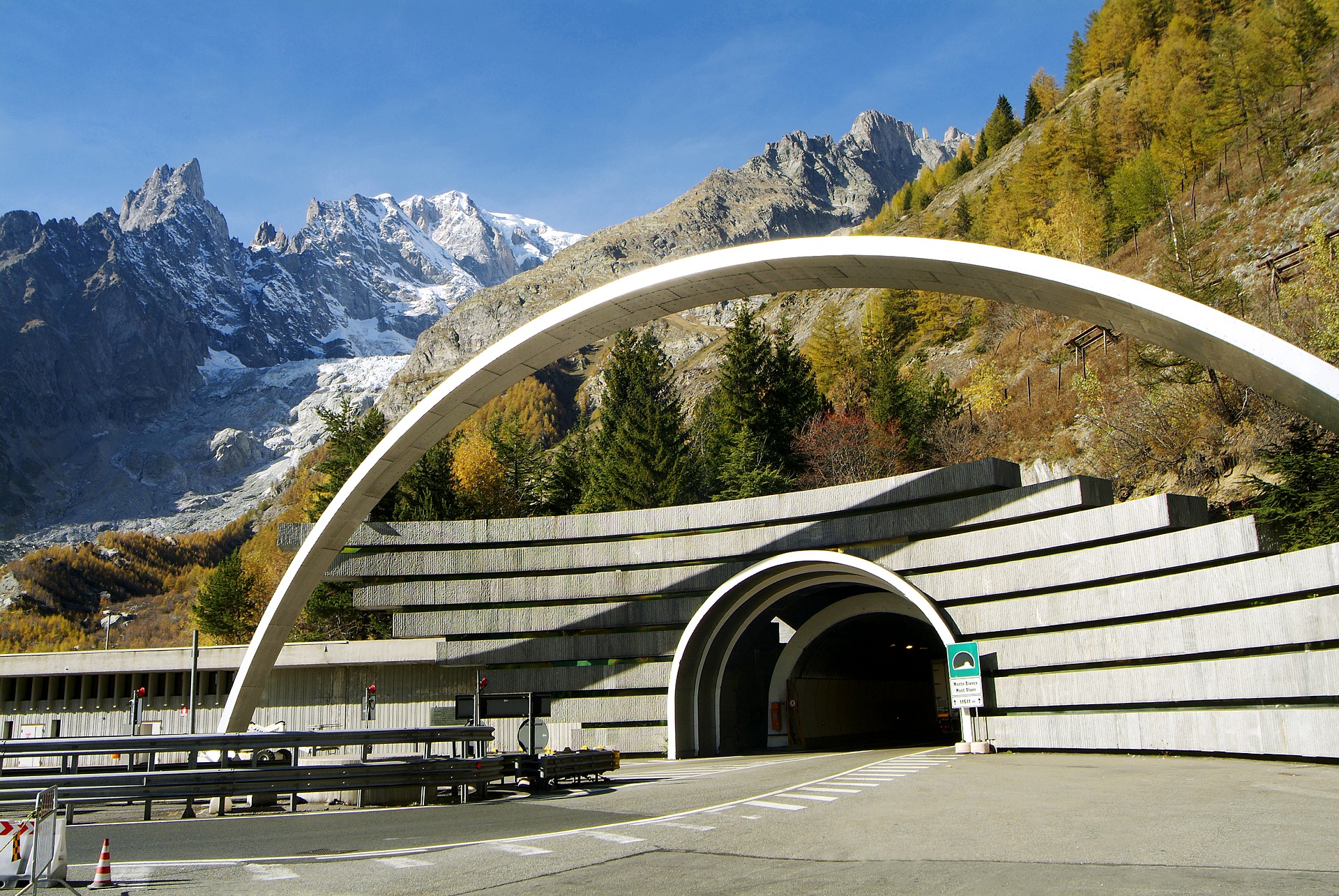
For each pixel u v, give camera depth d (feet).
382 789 59.06
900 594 102.01
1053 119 394.93
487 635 124.57
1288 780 53.42
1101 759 78.84
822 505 112.88
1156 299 68.54
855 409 213.87
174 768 56.75
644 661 117.80
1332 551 66.13
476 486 244.63
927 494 104.73
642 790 64.85
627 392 234.79
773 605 116.57
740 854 34.68
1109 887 26.11
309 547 106.32
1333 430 66.18
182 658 135.33
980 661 97.86
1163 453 128.77
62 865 31.73
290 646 126.62
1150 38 385.91
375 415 211.61
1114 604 86.74
